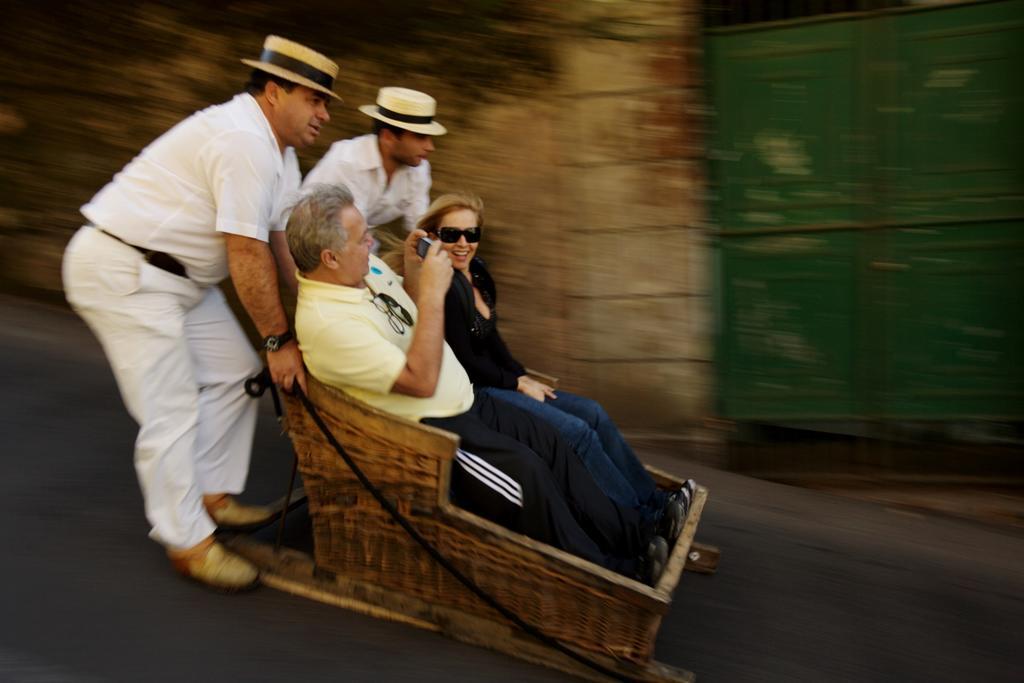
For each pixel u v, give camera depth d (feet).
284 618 9.68
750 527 13.78
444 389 9.79
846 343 15.98
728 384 16.31
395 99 11.24
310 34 15.56
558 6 14.58
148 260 9.26
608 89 14.78
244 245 9.10
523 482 9.33
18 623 9.12
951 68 14.82
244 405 10.55
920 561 13.23
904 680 10.14
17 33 16.47
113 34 16.19
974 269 15.46
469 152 15.40
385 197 12.00
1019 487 15.96
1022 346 15.60
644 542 9.80
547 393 11.23
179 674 8.72
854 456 16.34
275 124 9.58
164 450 9.49
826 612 11.49
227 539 10.47
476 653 9.47
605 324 15.71
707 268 15.42
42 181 16.87
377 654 9.30
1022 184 15.05
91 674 8.57
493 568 9.26
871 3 14.71
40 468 12.04
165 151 9.24
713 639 10.60
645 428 16.17
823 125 15.24
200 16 15.85
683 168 14.93
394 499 9.41
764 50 15.08
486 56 14.99
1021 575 13.10
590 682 9.23
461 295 10.66
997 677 10.37
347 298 9.30
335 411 9.30
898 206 15.38
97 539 10.65
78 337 16.31
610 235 15.33
